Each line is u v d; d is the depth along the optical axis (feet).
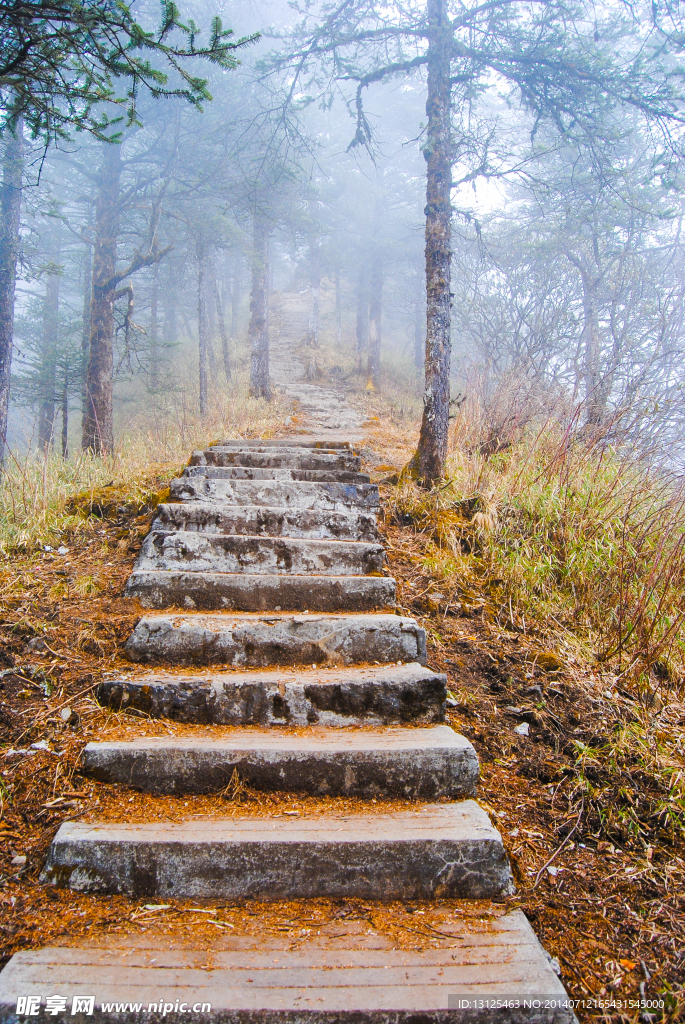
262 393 47.88
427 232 19.45
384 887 7.22
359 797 8.34
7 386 31.07
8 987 5.68
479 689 10.92
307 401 48.24
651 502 15.37
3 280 31.37
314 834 7.39
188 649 10.41
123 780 8.19
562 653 11.85
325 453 20.83
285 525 14.55
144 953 6.18
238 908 6.96
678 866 8.00
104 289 36.83
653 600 12.57
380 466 22.11
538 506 16.24
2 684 9.33
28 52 12.54
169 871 7.06
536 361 33.27
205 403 40.63
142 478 17.56
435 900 7.26
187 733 8.93
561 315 35.65
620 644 11.62
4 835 7.39
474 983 6.06
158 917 6.73
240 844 7.16
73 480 18.06
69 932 6.41
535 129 24.12
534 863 7.86
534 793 8.95
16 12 11.33
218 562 13.06
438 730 9.34
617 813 8.66
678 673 11.47
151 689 9.37
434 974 6.13
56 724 8.90
